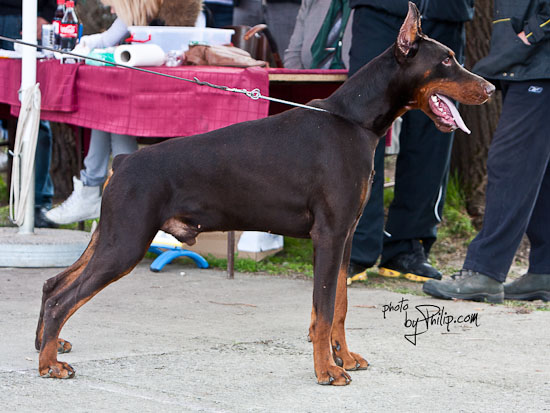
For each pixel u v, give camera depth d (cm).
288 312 707
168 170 489
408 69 502
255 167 487
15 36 1131
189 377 489
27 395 441
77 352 544
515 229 770
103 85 833
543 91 750
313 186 485
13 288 768
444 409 438
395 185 907
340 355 521
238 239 959
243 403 438
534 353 576
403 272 916
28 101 861
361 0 823
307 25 1034
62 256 883
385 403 446
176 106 798
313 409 432
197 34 909
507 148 763
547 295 801
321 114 499
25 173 891
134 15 903
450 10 841
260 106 784
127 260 482
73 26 909
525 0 740
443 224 1118
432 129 877
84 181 955
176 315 683
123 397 443
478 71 776
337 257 485
